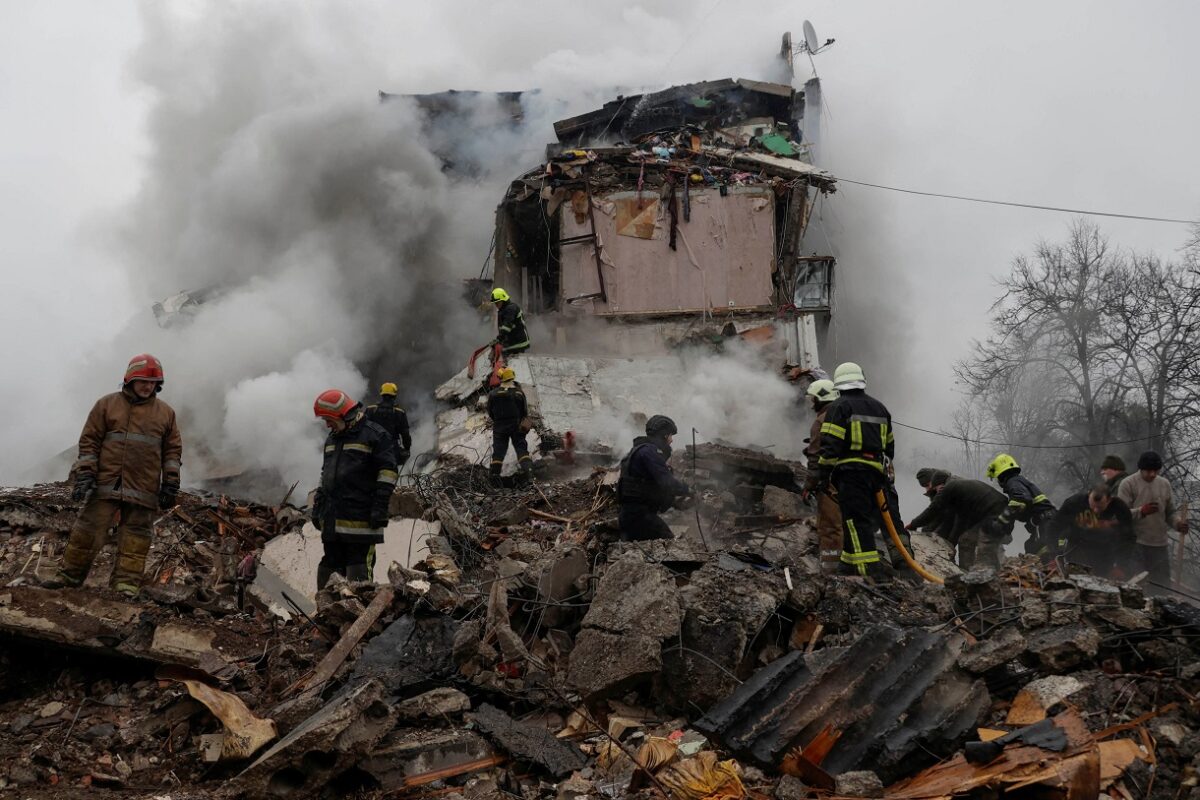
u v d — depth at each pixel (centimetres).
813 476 665
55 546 719
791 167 1730
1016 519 783
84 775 421
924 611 568
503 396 1152
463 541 764
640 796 397
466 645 495
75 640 486
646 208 1664
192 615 550
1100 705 436
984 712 438
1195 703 433
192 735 446
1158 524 812
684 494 668
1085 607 504
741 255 1652
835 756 415
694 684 478
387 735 433
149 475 620
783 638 532
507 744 432
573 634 556
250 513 901
